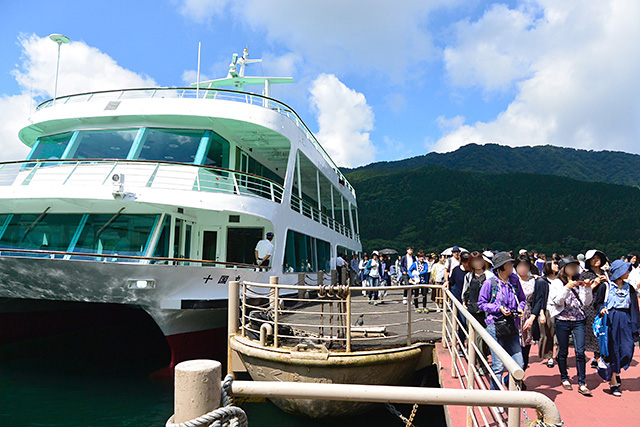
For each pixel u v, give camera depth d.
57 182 10.16
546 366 6.73
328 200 23.66
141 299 8.55
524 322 5.59
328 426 7.00
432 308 12.30
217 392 1.82
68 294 8.70
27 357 10.78
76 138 11.00
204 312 9.40
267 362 6.50
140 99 10.59
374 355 6.22
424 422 7.20
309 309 11.77
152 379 9.31
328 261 17.25
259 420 7.20
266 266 10.56
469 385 4.45
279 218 11.27
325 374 6.18
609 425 4.39
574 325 5.48
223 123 11.27
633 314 5.35
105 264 8.15
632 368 6.57
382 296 14.40
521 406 1.91
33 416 7.25
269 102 12.34
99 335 13.60
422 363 7.04
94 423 7.05
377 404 7.05
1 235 10.09
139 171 10.28
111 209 9.88
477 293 5.71
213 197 9.42
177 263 10.23
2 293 9.07
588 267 5.77
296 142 12.58
